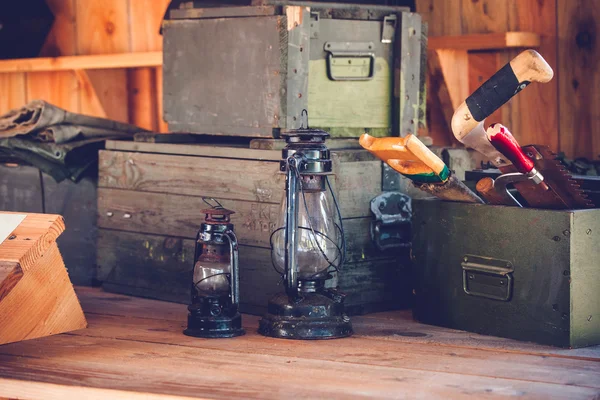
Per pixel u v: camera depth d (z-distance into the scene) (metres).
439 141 3.44
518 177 2.21
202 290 2.33
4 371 1.99
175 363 2.04
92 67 3.77
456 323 2.36
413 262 2.46
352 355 2.11
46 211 3.16
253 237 2.57
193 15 2.81
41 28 4.10
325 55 2.64
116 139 3.15
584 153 3.09
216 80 2.74
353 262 2.56
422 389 1.85
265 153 2.54
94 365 2.03
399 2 3.45
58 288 2.32
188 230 2.74
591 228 2.14
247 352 2.14
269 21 2.56
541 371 1.97
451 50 3.28
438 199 2.41
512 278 2.22
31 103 3.19
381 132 2.79
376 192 2.60
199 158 2.70
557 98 3.15
